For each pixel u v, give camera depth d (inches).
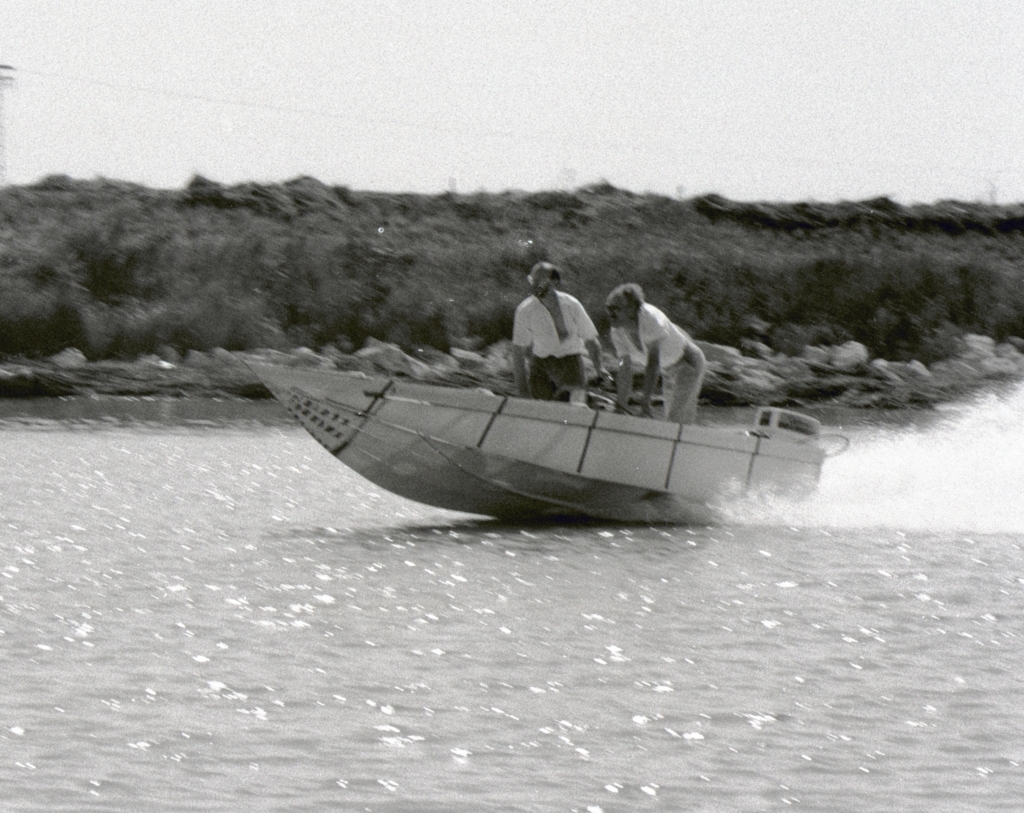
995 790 705.6
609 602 1096.8
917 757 748.6
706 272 4709.6
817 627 1016.2
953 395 3848.4
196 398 3341.5
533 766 735.1
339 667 911.0
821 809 682.8
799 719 808.3
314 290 4338.1
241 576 1200.8
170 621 1035.3
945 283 4852.4
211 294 4111.7
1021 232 6791.3
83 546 1344.7
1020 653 947.3
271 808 678.5
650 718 809.5
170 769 727.1
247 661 925.2
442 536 1405.0
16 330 3772.1
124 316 3922.2
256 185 6338.6
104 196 6038.4
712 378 3722.9
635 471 1416.1
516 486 1421.0
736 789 706.2
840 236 6441.9
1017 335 4872.0
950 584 1170.0
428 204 6540.4
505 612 1063.6
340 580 1182.9
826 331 4626.0
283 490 1779.0
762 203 6604.3
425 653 943.0
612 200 6668.3
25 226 5561.0
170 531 1439.5
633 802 689.6
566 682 877.8
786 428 1496.1
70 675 890.1
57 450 2225.6
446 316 4259.4
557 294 1397.6
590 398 1453.0
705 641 976.3
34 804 679.1
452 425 1376.7
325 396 1373.0
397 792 699.4
